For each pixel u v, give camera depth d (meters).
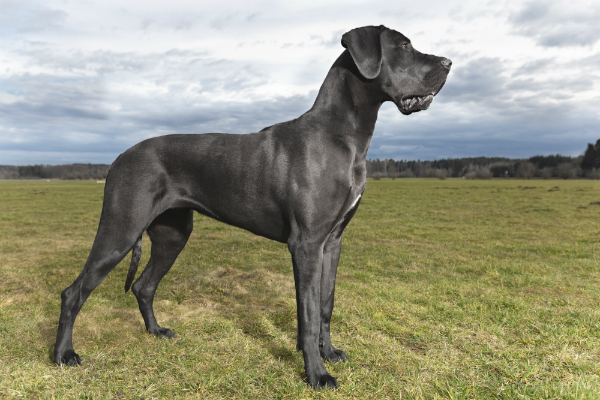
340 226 2.92
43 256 7.47
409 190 39.66
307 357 2.54
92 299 4.48
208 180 2.86
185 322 3.77
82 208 19.91
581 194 30.48
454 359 2.98
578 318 3.85
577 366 2.78
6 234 10.82
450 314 4.07
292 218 2.62
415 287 5.24
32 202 24.23
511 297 4.64
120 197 2.81
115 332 3.51
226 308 4.26
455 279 5.83
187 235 3.44
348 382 2.62
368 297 4.70
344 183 2.64
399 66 2.74
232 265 6.66
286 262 6.95
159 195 2.89
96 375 2.71
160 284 5.23
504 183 62.06
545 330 3.53
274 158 2.71
